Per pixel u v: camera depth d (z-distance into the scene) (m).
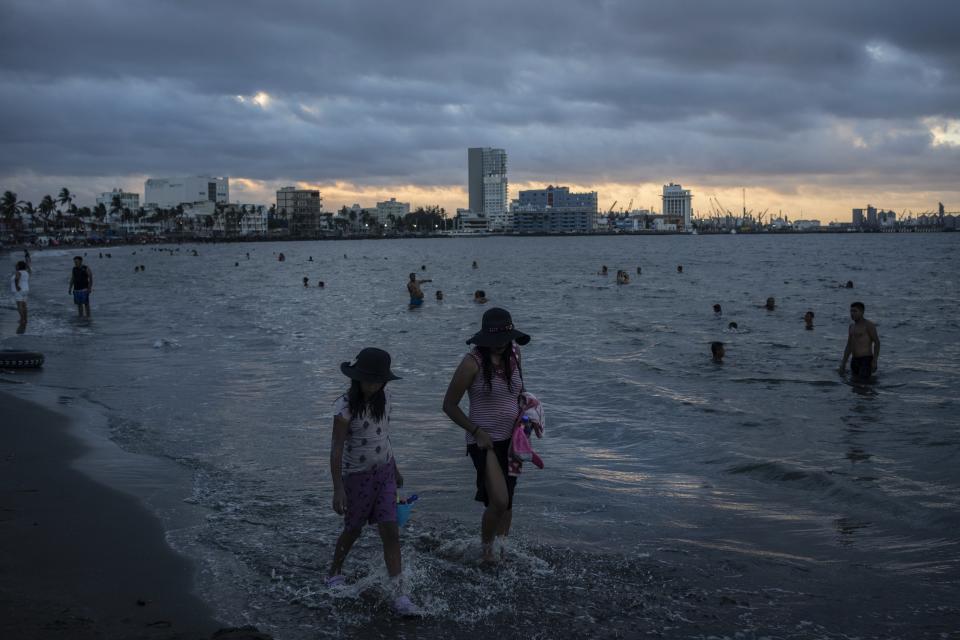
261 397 12.28
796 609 4.99
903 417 11.10
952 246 145.25
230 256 112.19
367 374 5.23
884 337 21.11
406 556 5.93
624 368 15.69
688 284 45.78
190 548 6.04
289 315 26.98
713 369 15.64
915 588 5.29
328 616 4.96
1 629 4.56
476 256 107.75
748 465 8.55
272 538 6.29
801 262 78.69
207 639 4.42
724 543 6.23
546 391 13.21
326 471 8.22
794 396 12.80
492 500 5.65
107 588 5.27
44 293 38.53
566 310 29.77
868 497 7.30
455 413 5.79
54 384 13.38
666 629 4.75
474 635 4.71
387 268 72.38
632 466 8.69
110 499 7.22
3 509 6.89
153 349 17.94
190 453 8.93
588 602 5.14
